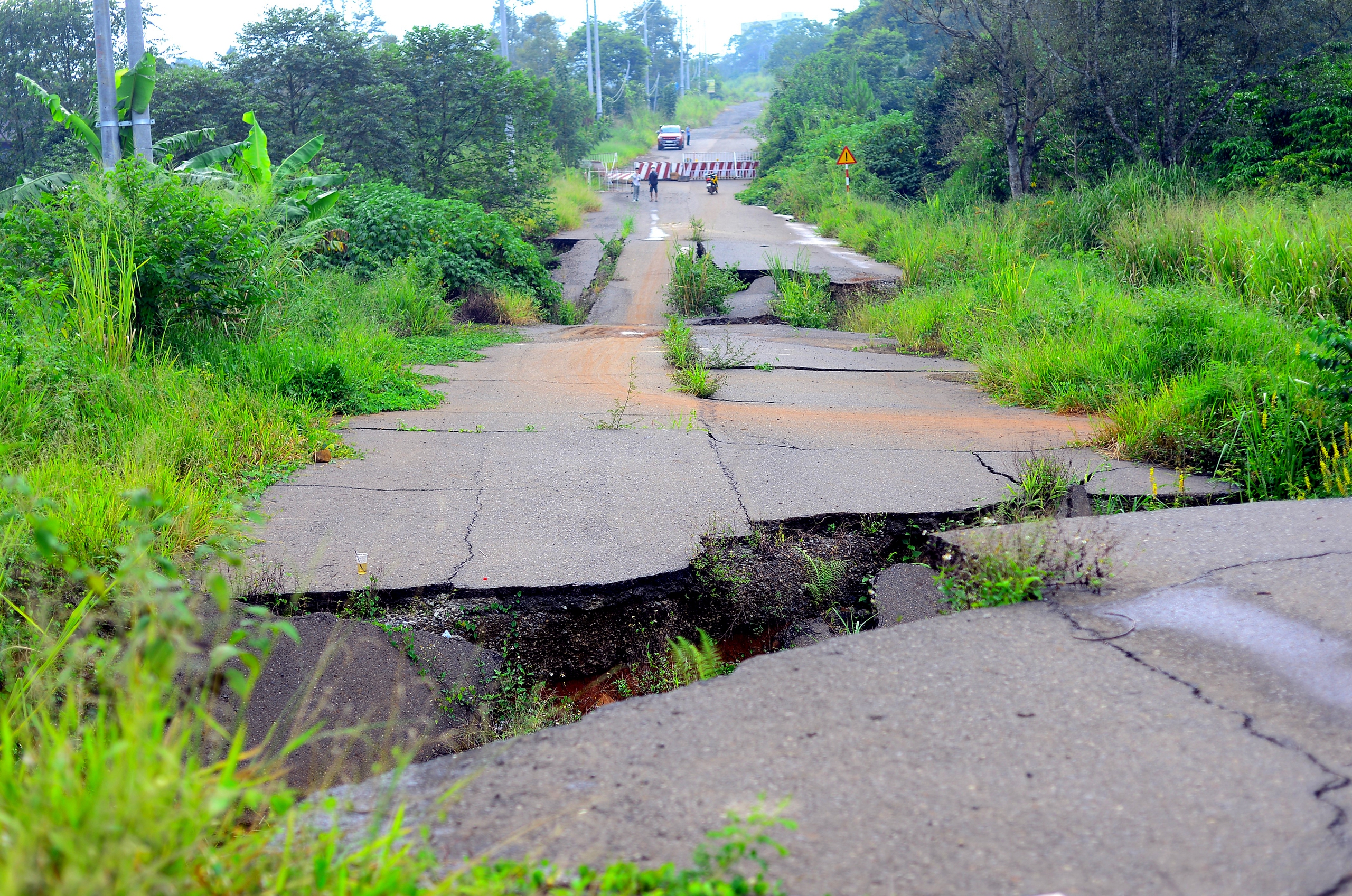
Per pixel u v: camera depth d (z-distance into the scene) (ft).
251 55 102.22
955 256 62.08
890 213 89.25
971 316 44.27
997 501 20.31
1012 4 87.40
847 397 32.94
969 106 94.32
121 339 27.37
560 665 15.61
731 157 188.24
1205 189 73.41
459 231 60.80
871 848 8.18
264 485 20.92
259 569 16.03
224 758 11.84
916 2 95.45
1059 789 9.01
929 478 22.08
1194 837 8.26
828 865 7.96
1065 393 30.45
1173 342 30.48
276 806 7.20
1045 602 13.43
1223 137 81.51
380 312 46.26
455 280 58.75
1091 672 11.32
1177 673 11.24
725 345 44.47
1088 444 25.23
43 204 31.32
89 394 22.61
